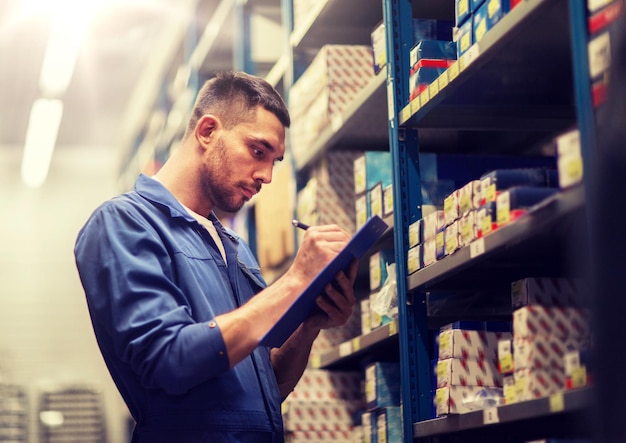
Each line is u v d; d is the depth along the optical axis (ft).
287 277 7.67
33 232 37.60
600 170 3.95
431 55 9.45
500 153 12.04
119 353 7.41
